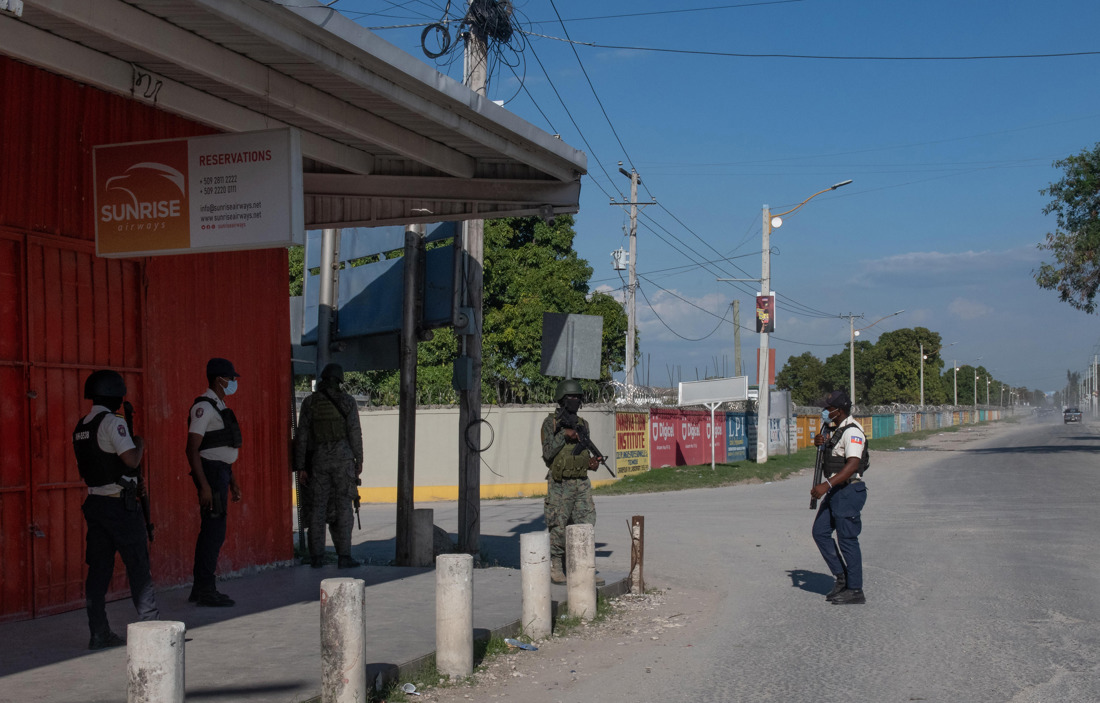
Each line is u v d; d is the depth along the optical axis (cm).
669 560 1147
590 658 652
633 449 2714
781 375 12031
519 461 2319
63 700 480
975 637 700
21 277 691
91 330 752
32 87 703
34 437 698
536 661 643
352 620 497
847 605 840
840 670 612
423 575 930
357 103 855
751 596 898
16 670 543
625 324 3862
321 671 498
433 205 1138
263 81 760
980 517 1533
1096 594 864
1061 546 1184
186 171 688
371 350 1359
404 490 1048
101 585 600
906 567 1037
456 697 552
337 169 1087
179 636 402
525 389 2417
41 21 657
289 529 988
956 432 7975
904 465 3209
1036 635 704
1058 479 2323
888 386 11088
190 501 845
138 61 754
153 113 823
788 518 1627
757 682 586
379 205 1159
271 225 669
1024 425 11112
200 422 737
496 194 1103
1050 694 551
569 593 784
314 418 988
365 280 1330
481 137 916
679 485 2486
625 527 1519
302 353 1548
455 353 2911
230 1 632
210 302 883
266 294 966
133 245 697
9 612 675
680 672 613
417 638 640
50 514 712
